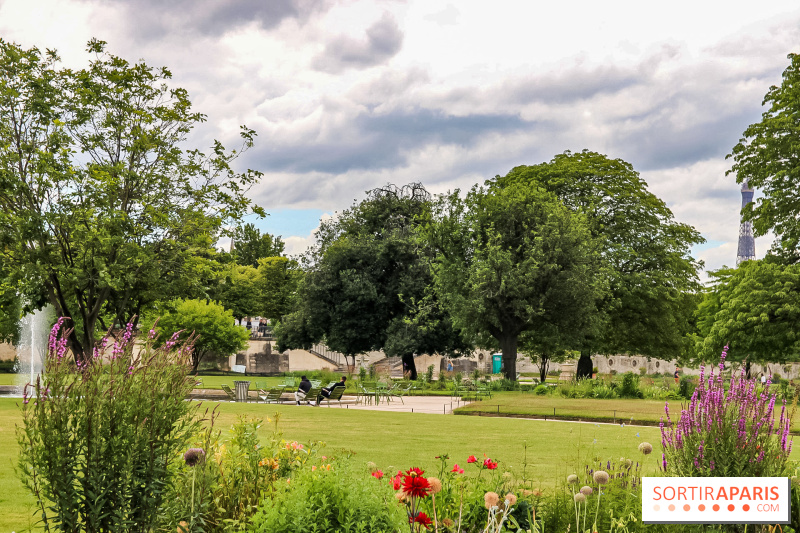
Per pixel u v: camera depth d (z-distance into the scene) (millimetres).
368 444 14430
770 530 5367
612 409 25266
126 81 24953
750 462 5602
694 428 5840
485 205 41406
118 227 22812
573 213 41438
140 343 4887
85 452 4207
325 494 4777
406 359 53688
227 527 5148
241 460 6375
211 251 27094
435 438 15844
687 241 50656
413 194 57281
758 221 36750
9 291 25172
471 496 5918
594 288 40125
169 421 4406
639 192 48812
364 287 50094
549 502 6145
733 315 35000
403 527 4613
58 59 24969
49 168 22656
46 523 4152
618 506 5797
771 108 36281
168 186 25797
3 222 22656
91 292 24141
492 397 34719
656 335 47312
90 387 4262
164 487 4441
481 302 38875
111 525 4156
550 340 42094
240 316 74125
